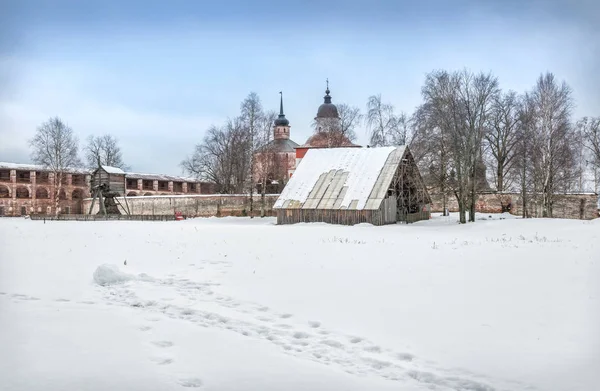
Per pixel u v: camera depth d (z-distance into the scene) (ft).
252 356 28.68
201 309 39.96
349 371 27.20
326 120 274.57
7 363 25.59
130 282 50.72
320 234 104.58
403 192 172.65
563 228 102.47
